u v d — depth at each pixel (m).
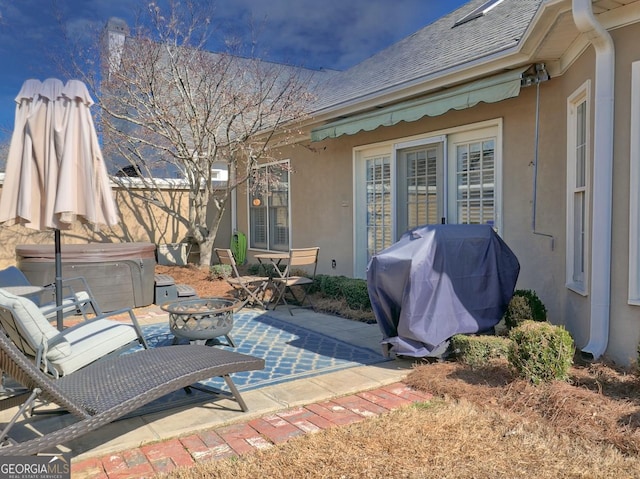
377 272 4.79
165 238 12.16
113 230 11.44
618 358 4.36
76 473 2.80
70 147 3.88
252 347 5.45
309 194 10.36
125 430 3.34
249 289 8.16
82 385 3.20
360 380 4.30
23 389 3.79
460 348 4.56
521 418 3.36
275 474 2.72
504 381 4.01
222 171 13.47
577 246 5.36
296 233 10.84
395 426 3.29
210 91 9.50
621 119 4.32
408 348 4.62
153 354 3.78
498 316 5.18
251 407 3.70
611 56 4.33
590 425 3.15
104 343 3.94
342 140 9.35
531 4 7.33
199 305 5.70
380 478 2.67
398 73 8.32
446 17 10.43
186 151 9.73
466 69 6.22
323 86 11.80
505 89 5.61
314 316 7.20
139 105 10.17
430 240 4.82
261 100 9.32
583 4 4.16
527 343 3.79
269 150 10.81
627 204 4.30
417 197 7.90
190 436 3.28
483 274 5.09
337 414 3.58
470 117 6.89
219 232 13.20
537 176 6.05
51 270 7.21
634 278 4.26
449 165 7.32
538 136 6.00
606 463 2.75
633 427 3.07
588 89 4.75
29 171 3.91
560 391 3.54
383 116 7.24
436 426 3.28
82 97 3.96
